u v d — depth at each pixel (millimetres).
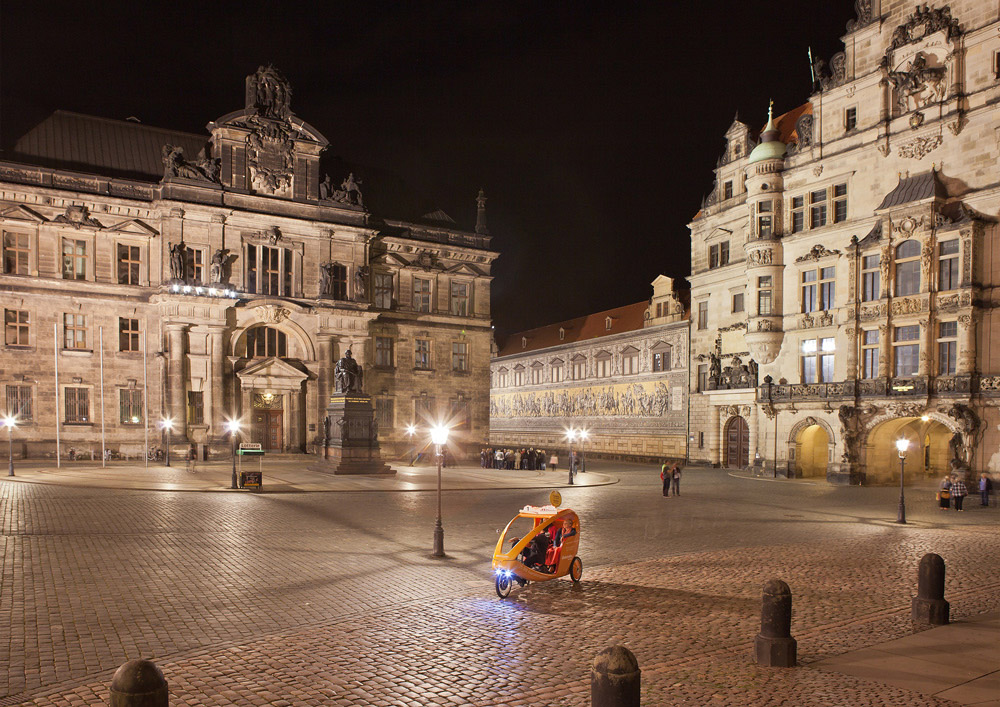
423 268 69125
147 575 17406
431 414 68938
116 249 55094
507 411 108938
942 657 12125
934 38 45562
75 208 53531
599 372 86938
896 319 46500
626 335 81375
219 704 9891
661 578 18250
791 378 54531
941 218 43906
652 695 10305
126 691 6996
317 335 60719
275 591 16250
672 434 72688
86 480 38375
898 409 45656
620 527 27359
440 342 69875
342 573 18219
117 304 54938
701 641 12945
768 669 11453
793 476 53312
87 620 13695
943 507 35219
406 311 68250
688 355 70500
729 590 16922
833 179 52031
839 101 51938
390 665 11555
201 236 56500
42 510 27094
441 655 12062
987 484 37219
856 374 49125
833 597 16375
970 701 10156
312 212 61219
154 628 13305
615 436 82812
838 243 51281
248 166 58875
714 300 66438
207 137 63938
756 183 56812
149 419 55406
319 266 61250
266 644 12523
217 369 55781
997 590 17328
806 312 53719
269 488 36531
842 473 48781
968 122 43781
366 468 45938
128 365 55062
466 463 68875
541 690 10539
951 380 43000
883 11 49344
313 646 12453
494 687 10648
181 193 55688
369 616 14383
